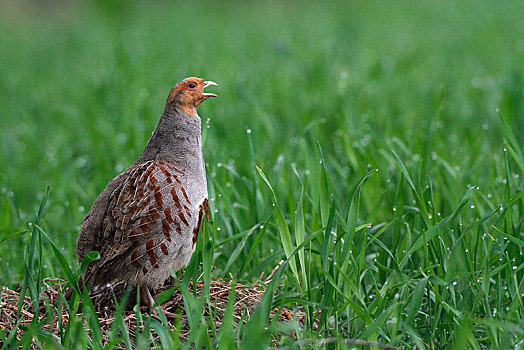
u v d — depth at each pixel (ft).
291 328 20.06
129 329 23.85
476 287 24.70
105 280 24.84
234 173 34.50
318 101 58.18
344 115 47.85
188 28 117.91
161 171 24.63
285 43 92.94
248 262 28.66
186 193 24.70
